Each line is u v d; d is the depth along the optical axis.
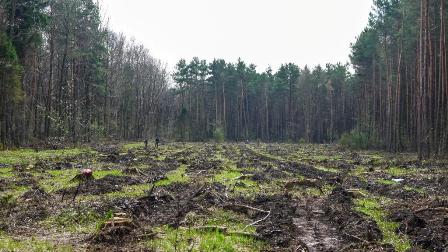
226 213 15.17
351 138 65.00
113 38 79.94
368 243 11.39
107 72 69.38
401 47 54.06
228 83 117.12
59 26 53.12
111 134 74.56
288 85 118.25
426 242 11.30
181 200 17.12
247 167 33.28
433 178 24.80
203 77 116.12
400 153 51.81
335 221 14.37
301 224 14.33
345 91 108.69
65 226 13.01
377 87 73.19
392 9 57.41
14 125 46.81
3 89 41.84
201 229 12.75
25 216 13.83
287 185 22.53
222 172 28.91
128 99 85.25
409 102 59.50
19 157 34.38
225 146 73.31
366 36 70.56
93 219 13.70
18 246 10.70
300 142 99.38
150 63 98.06
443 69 40.97
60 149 45.97
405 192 19.86
